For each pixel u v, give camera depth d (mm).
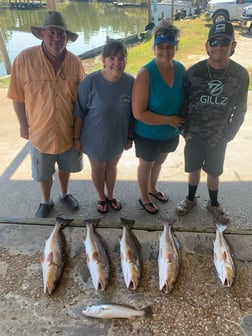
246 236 2680
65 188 3338
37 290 2207
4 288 2223
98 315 2004
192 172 3068
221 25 2355
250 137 4820
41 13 24891
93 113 2693
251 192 3572
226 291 2205
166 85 2566
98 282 2137
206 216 3205
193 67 2582
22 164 4195
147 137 2814
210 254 2496
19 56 2574
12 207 3406
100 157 2889
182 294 2182
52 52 2514
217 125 2701
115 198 3500
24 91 2672
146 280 2277
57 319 2021
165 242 2402
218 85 2527
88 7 28266
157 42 2428
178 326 1984
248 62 8539
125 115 2736
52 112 2680
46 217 3176
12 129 5191
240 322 2008
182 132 2871
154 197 3490
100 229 2740
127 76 2639
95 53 11484
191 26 13859
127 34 16094
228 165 4105
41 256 2424
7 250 2539
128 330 1956
